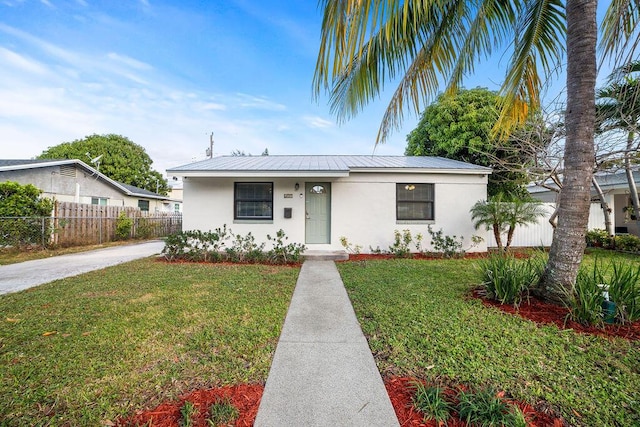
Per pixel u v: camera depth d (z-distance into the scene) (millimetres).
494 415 1780
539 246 10156
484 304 3926
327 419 1815
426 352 2635
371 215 9086
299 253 7559
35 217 8953
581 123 3514
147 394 2078
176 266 6918
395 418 1823
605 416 1833
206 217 8930
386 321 3393
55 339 2938
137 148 28828
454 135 12805
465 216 9203
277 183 8992
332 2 2354
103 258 8242
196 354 2648
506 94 4578
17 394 2062
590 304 3195
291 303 4141
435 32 4355
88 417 1847
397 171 8977
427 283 5145
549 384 2150
